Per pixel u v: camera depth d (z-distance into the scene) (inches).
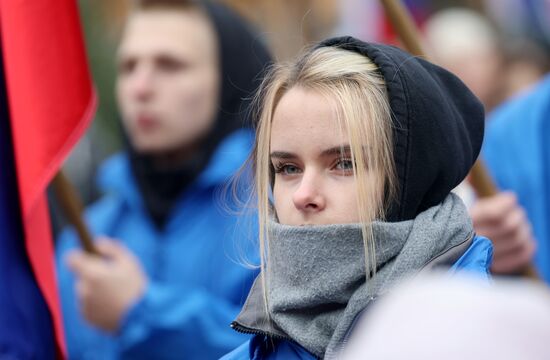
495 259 378.0
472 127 241.9
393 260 213.9
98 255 394.0
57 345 340.5
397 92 219.9
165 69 428.5
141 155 432.5
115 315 388.5
